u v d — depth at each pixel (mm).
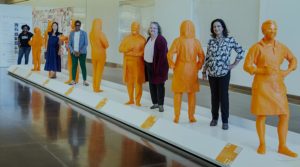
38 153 4277
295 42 7883
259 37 8742
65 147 4523
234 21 9523
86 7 16406
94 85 7520
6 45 14391
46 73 10750
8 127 5434
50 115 6312
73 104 7398
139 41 5992
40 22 20078
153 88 5852
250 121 5422
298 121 6125
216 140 4207
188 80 4875
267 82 3742
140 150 4473
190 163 4066
